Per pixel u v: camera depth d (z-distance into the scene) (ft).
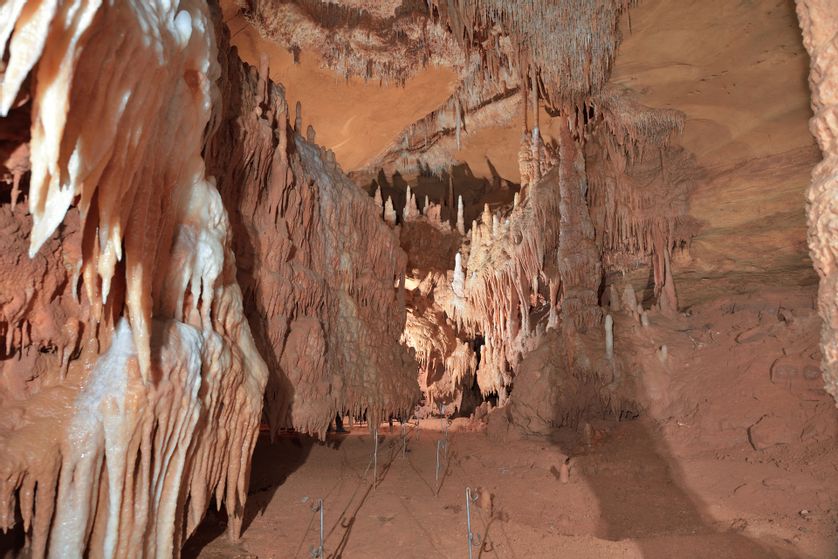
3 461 9.61
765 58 23.99
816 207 8.14
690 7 23.44
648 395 26.14
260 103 21.86
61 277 11.54
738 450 21.43
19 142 9.39
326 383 23.22
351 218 28.35
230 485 14.56
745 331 25.55
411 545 15.25
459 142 40.96
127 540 10.92
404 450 27.96
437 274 47.73
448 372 48.08
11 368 10.94
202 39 13.24
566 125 32.40
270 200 21.80
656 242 30.86
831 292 7.86
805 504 16.72
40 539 10.02
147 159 11.19
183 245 13.19
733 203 28.40
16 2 7.12
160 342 11.72
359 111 34.65
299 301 23.25
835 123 7.98
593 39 26.58
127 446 10.83
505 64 33.76
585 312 30.17
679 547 14.70
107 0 8.74
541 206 34.94
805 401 21.31
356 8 27.12
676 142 29.81
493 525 16.87
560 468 21.93
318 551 13.71
